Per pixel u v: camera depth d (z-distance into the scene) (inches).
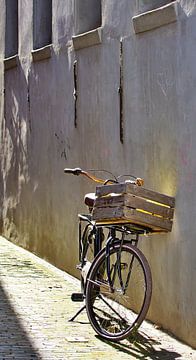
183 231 272.1
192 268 265.4
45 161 453.1
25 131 496.1
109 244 281.0
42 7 475.8
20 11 507.5
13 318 305.7
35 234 472.7
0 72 562.3
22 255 471.8
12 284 375.6
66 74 414.6
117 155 339.3
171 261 282.2
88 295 285.9
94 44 370.0
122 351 262.4
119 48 336.2
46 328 291.3
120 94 334.0
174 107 281.6
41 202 460.4
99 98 363.6
